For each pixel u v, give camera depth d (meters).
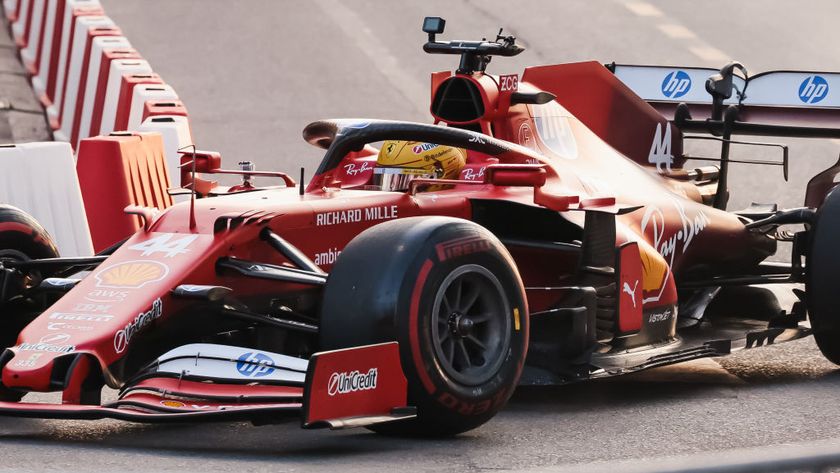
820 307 21.00
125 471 14.03
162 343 17.02
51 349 15.62
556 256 20.75
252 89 49.94
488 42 22.05
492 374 16.38
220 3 64.12
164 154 28.41
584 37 57.03
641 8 62.66
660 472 8.64
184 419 14.65
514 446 15.97
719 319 24.09
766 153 42.78
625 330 19.67
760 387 20.53
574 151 22.69
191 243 17.38
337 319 15.75
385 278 15.62
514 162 20.67
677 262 22.86
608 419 17.89
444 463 14.84
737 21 59.97
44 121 45.12
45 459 14.84
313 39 57.50
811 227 21.38
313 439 16.48
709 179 26.91
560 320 18.39
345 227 18.55
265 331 18.11
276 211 17.86
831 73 26.09
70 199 25.75
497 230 20.69
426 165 20.66
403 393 15.50
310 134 21.14
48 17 47.72
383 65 53.59
